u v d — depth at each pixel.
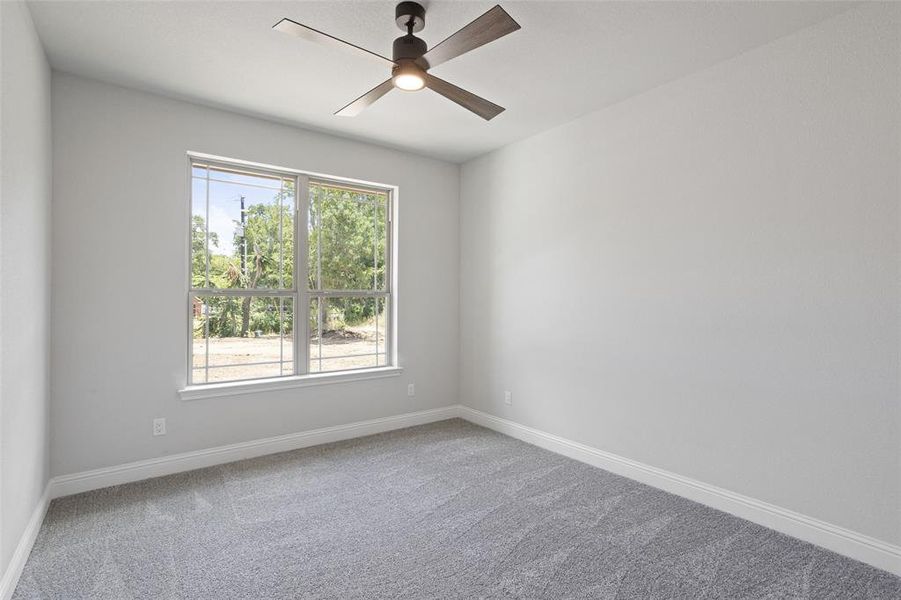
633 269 3.14
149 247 3.09
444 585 1.99
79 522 2.49
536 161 3.86
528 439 3.92
